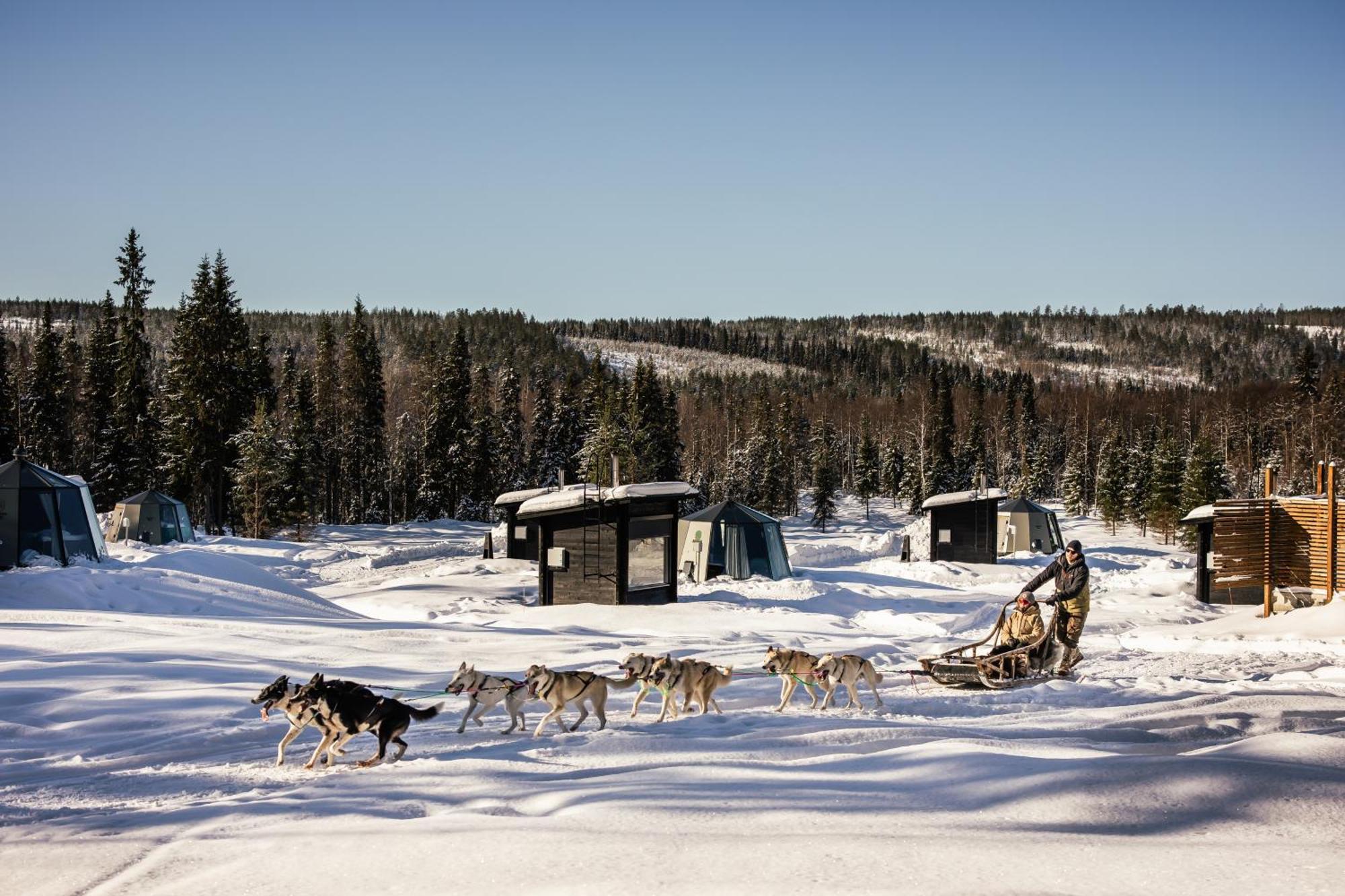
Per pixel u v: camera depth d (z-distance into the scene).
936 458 101.00
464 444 85.50
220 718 11.30
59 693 12.45
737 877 5.13
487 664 15.80
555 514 28.97
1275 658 16.88
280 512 65.50
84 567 26.58
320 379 89.31
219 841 6.56
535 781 7.96
